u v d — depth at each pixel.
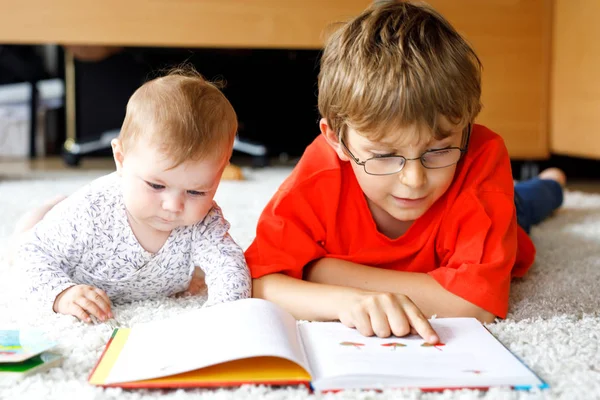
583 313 0.93
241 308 0.77
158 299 1.02
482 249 0.91
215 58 2.60
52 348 0.77
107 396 0.65
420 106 0.81
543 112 2.39
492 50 2.34
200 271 1.12
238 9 2.26
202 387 0.67
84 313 0.89
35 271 0.93
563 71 2.32
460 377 0.66
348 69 0.87
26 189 2.01
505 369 0.69
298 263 0.97
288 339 0.71
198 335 0.73
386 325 0.77
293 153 2.71
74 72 2.79
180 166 0.85
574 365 0.73
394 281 0.92
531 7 2.33
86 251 0.96
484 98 2.37
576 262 1.23
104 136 2.72
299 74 2.65
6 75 3.03
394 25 0.89
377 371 0.67
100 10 2.23
